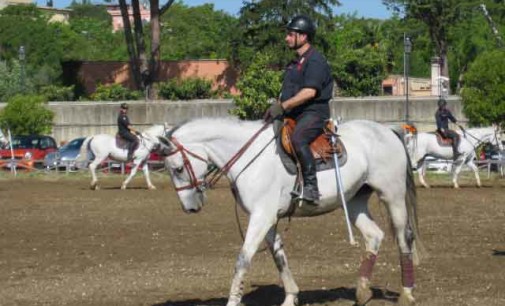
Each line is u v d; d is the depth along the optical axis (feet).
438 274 43.04
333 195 35.24
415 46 234.17
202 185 34.83
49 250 52.16
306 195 34.19
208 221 66.18
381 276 42.73
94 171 99.09
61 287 40.57
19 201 83.87
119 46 320.09
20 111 146.92
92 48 313.53
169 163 34.45
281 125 34.63
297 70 34.76
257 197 34.12
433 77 185.57
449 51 236.84
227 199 84.33
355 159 35.58
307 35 34.81
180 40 305.53
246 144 34.45
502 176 116.26
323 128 35.04
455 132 100.58
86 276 43.32
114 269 45.24
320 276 43.01
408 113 149.69
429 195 89.04
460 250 51.01
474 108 118.42
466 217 68.64
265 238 35.70
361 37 214.69
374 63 184.34
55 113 162.09
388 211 37.14
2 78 202.18
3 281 42.19
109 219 68.13
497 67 116.98
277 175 34.24
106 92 177.78
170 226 63.31
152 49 179.63
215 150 34.60
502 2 233.96
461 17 224.53
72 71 199.00
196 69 195.62
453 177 102.17
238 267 33.45
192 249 51.90
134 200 84.64
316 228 61.05
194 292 39.34
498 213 71.51
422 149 100.99
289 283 35.96
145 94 173.88
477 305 35.94
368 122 37.73
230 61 190.60
